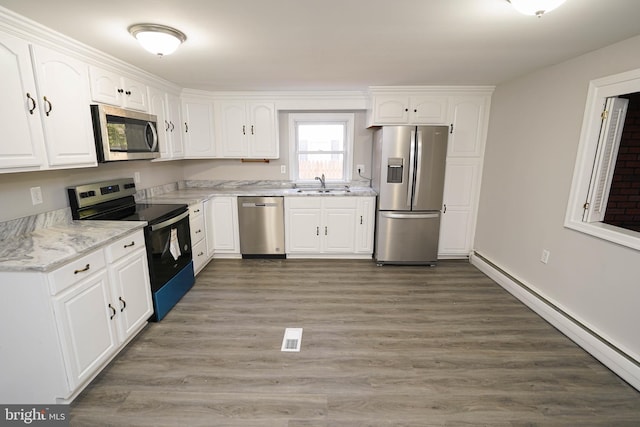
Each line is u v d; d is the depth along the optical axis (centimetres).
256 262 404
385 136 363
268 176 454
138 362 211
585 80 236
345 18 176
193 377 197
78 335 173
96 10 164
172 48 202
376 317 271
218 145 416
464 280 350
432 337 241
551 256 269
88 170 263
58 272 158
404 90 366
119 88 258
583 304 236
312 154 451
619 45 210
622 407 176
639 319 194
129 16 172
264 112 410
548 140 274
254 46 222
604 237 216
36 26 177
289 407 175
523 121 308
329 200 396
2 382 167
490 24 184
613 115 224
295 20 179
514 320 267
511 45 220
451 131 376
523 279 306
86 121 222
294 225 403
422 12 168
